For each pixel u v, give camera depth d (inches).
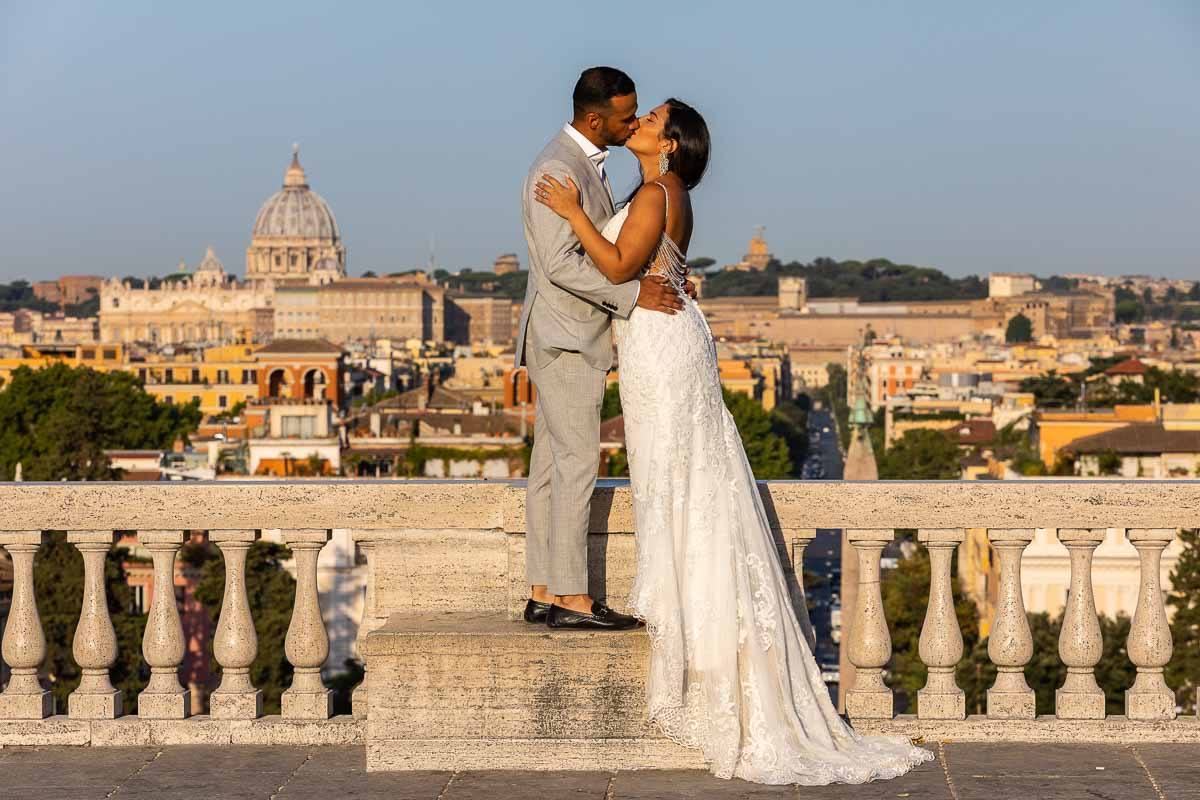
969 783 388.8
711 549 390.3
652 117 399.9
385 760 403.9
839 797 378.6
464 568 430.6
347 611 2033.7
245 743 429.1
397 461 3833.7
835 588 3786.9
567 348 393.4
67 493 432.5
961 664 1640.0
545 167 389.4
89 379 5221.5
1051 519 424.8
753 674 390.6
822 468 7623.0
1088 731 422.3
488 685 402.6
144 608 2046.0
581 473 400.8
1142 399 5344.5
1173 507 423.5
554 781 393.7
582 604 407.2
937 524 426.3
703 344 395.2
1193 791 382.3
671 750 399.9
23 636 434.0
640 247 385.1
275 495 431.5
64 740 429.7
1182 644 1584.6
